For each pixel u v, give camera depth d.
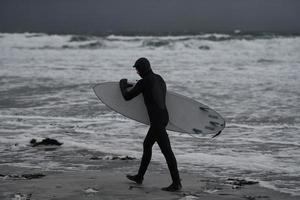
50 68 96.31
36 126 42.72
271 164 28.80
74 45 153.50
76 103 55.62
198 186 23.05
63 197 20.58
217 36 169.12
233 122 44.56
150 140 22.17
